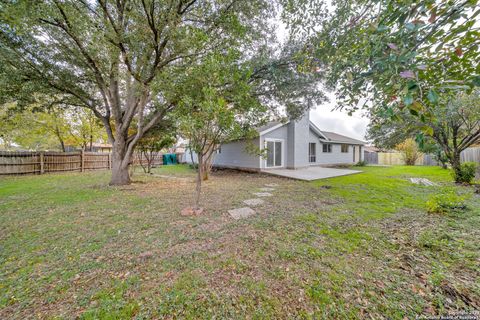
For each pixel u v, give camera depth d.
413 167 15.00
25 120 11.83
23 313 1.69
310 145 14.58
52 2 4.08
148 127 7.20
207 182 8.49
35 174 10.64
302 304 1.78
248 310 1.72
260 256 2.53
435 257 2.47
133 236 3.13
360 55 1.96
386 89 1.58
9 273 2.22
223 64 3.96
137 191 6.48
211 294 1.89
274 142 11.94
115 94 7.11
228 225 3.55
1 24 4.01
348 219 3.81
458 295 1.84
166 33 4.40
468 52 1.41
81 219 3.88
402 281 2.04
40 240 3.00
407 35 1.48
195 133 3.99
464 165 7.53
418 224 3.50
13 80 5.41
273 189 6.83
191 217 3.99
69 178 9.23
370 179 8.67
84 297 1.87
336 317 1.64
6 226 3.52
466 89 1.28
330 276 2.13
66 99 7.17
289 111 7.80
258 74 6.01
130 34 4.41
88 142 17.97
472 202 4.73
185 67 4.39
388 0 1.59
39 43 5.32
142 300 1.83
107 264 2.39
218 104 3.47
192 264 2.37
